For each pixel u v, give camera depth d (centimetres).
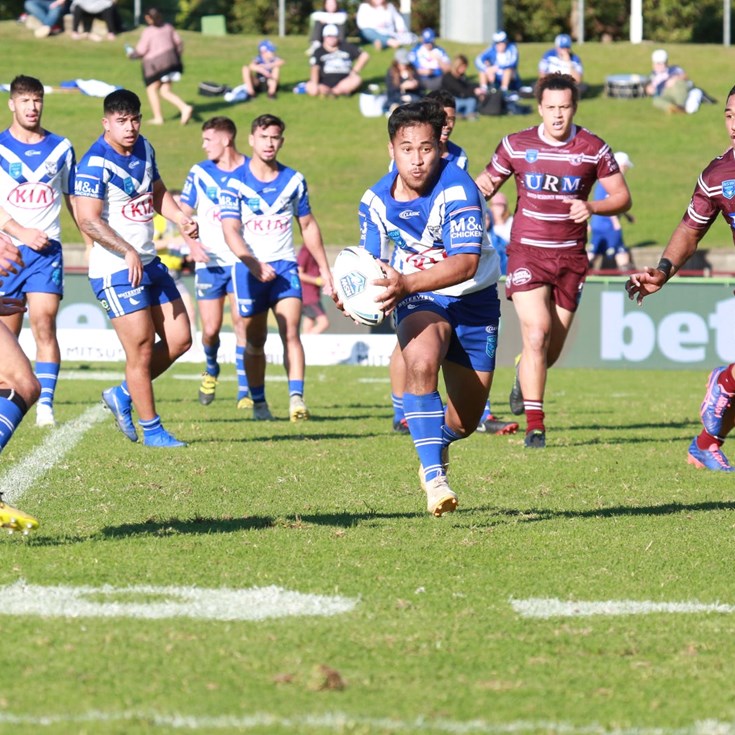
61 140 3591
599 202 3388
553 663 1383
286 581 1750
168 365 3288
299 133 11819
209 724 1162
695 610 1631
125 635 1460
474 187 1992
